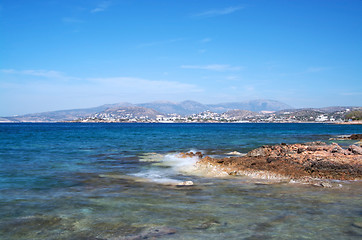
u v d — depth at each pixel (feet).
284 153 81.41
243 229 31.09
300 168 65.31
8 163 82.28
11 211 37.63
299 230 30.81
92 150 119.24
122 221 33.73
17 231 30.83
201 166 72.84
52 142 164.86
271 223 32.89
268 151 86.22
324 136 247.29
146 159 90.33
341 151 83.46
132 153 108.06
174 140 185.68
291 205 39.81
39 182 56.49
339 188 50.37
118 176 62.90
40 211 37.63
